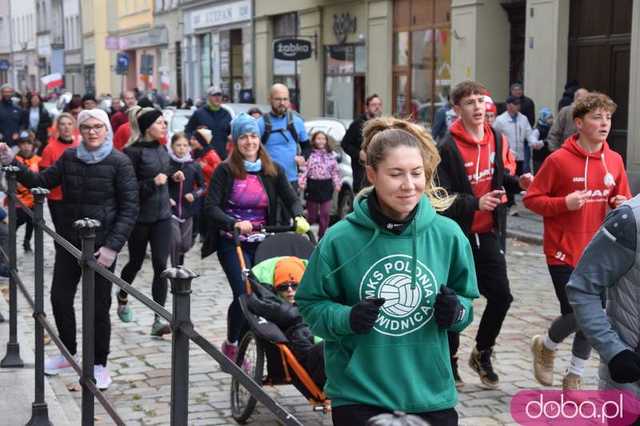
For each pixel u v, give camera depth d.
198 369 8.19
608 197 6.89
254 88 38.44
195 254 14.64
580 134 6.89
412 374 3.97
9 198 7.96
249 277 6.73
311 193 14.95
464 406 7.08
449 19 25.09
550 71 20.78
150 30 54.00
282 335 6.11
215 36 43.84
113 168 7.62
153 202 9.30
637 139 18.39
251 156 7.68
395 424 2.26
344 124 18.59
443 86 25.61
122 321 9.97
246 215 7.69
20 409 6.96
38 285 6.85
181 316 3.87
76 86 76.75
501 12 23.34
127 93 24.95
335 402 4.03
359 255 3.95
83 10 72.19
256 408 7.18
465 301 4.03
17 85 101.25
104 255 7.50
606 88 19.66
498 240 7.22
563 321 6.95
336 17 31.31
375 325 3.95
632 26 18.39
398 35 27.92
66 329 7.82
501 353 8.57
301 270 6.72
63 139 12.52
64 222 7.64
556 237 6.95
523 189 7.15
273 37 36.97
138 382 7.89
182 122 21.53
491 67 23.45
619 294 4.16
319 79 32.66
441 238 4.01
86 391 5.80
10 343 8.09
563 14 20.47
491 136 7.18
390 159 3.85
